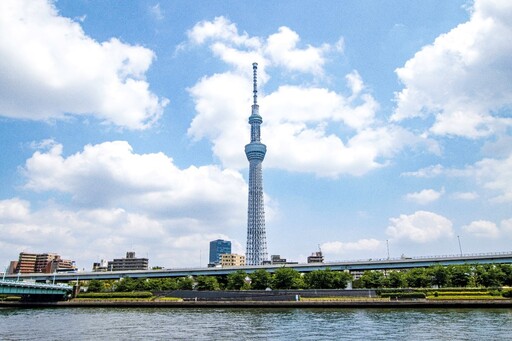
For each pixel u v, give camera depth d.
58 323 103.81
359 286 184.38
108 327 94.12
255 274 194.62
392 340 70.31
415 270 179.00
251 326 92.25
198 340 73.94
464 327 83.06
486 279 162.75
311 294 158.50
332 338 73.56
